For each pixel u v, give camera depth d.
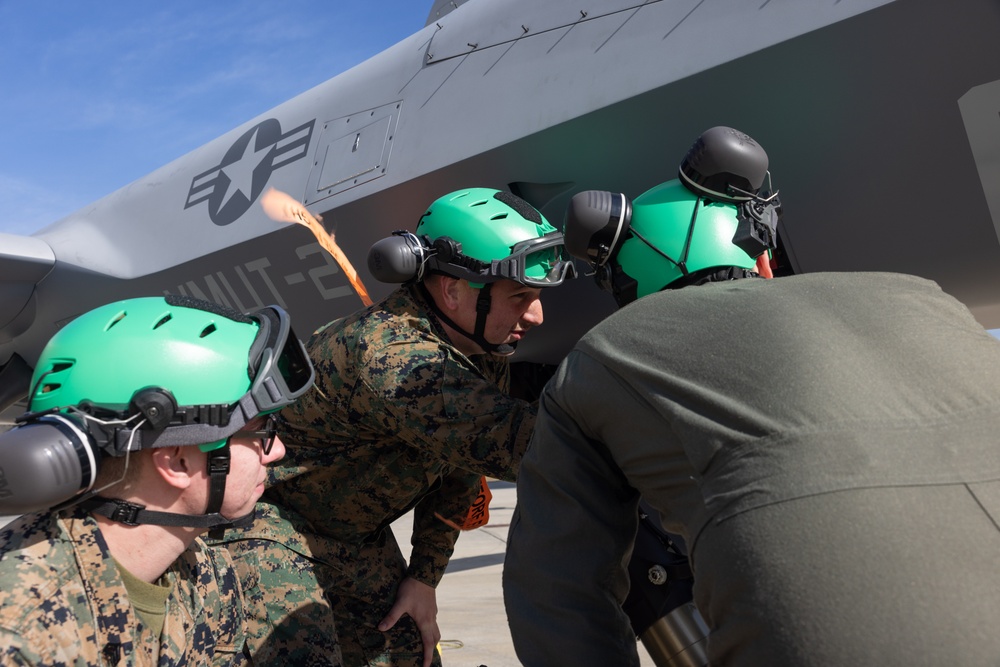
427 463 1.77
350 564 1.77
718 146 1.18
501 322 1.71
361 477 1.72
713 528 0.83
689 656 1.58
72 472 0.94
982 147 1.87
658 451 0.92
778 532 0.77
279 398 1.10
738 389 0.87
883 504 0.74
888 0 1.86
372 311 1.68
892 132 1.97
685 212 1.20
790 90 2.07
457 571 5.06
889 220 2.09
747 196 1.21
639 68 2.35
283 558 1.59
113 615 0.99
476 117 2.80
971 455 0.77
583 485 1.02
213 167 4.16
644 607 1.61
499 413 1.50
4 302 5.09
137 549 1.04
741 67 2.12
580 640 0.99
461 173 2.82
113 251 4.68
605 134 2.43
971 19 1.77
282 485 1.73
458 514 1.94
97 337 1.03
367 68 3.49
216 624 1.20
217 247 3.87
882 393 0.82
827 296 0.95
